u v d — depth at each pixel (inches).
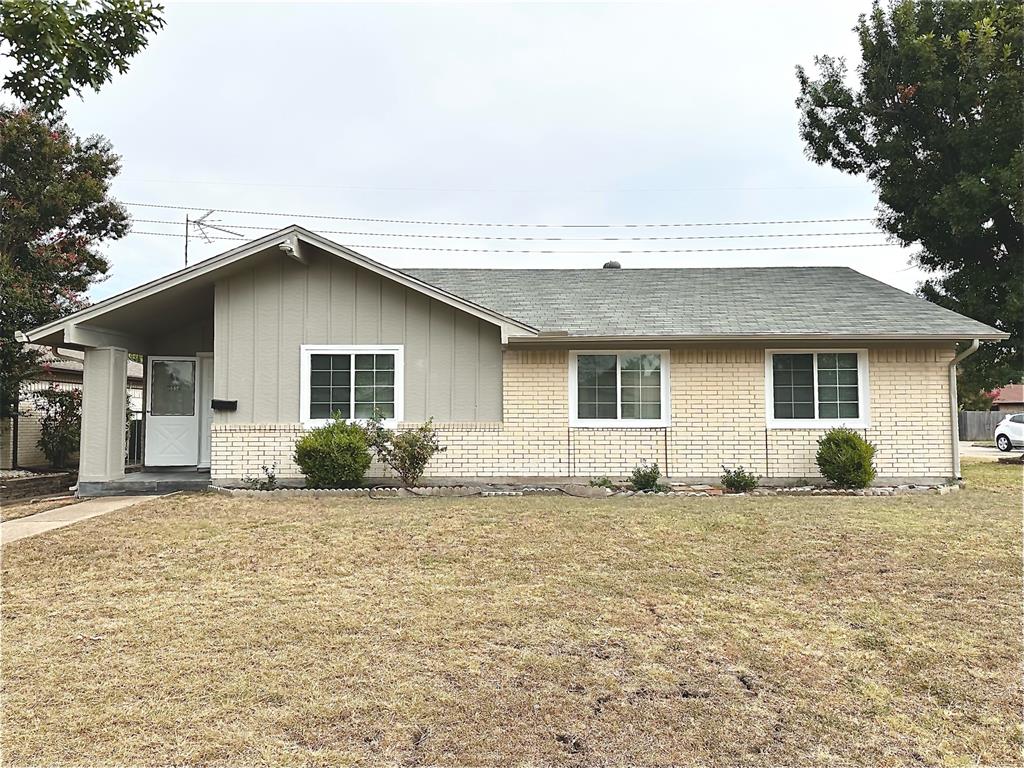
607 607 209.2
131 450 630.5
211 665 167.0
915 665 167.3
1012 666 166.6
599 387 456.1
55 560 267.3
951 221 643.5
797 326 444.5
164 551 279.4
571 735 135.1
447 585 231.6
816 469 446.9
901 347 448.8
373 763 125.0
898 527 310.5
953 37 671.1
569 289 543.5
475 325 458.6
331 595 221.5
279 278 457.7
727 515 339.6
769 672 163.8
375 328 457.1
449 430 452.8
